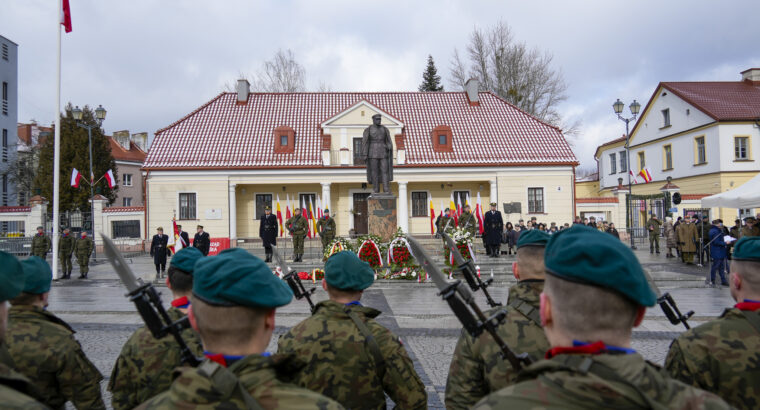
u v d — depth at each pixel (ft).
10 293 6.63
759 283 8.75
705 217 72.13
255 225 110.83
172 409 5.33
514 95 140.87
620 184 115.65
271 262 70.18
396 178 109.50
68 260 62.54
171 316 10.27
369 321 10.41
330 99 124.36
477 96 124.47
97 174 143.33
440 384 19.51
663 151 135.13
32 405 5.78
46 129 181.68
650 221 84.69
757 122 113.80
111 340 27.25
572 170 110.11
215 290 5.66
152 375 9.78
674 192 103.19
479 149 112.78
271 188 111.75
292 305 39.01
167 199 105.09
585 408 4.75
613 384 4.73
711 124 116.47
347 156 108.06
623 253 5.01
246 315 5.74
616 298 4.89
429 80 193.06
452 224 71.92
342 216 112.37
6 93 144.15
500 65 142.72
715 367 8.50
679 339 9.12
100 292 48.96
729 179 113.91
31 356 9.66
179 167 104.78
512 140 115.24
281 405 5.47
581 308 4.95
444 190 113.80
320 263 67.05
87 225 102.47
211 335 5.85
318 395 5.77
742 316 8.78
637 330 29.01
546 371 5.16
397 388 10.05
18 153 150.00
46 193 136.87
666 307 10.80
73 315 35.29
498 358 8.46
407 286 49.93
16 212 102.32
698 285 49.16
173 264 10.69
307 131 114.62
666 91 133.28
